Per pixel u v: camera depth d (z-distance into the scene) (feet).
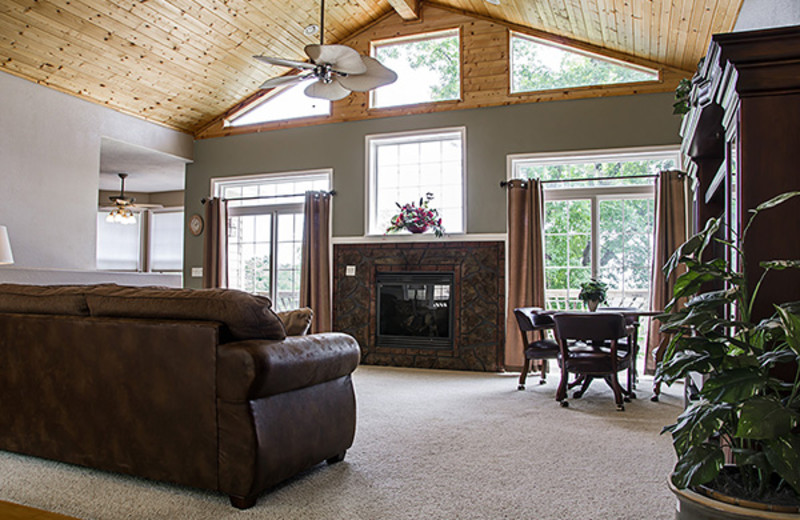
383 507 7.91
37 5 17.16
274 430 8.15
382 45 23.73
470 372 20.93
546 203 21.66
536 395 16.49
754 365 5.75
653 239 19.84
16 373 9.73
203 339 8.08
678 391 17.37
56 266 20.26
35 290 9.95
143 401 8.55
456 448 10.86
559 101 21.18
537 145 21.34
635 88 20.40
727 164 8.59
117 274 19.49
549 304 21.58
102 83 21.21
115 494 8.30
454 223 22.57
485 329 21.20
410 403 15.17
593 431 12.29
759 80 6.95
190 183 26.55
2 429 9.92
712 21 16.08
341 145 23.81
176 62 21.66
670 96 20.13
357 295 22.98
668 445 11.18
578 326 14.80
